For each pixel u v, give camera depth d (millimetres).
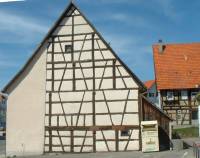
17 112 35406
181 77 56969
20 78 35719
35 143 34750
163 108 56594
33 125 34969
